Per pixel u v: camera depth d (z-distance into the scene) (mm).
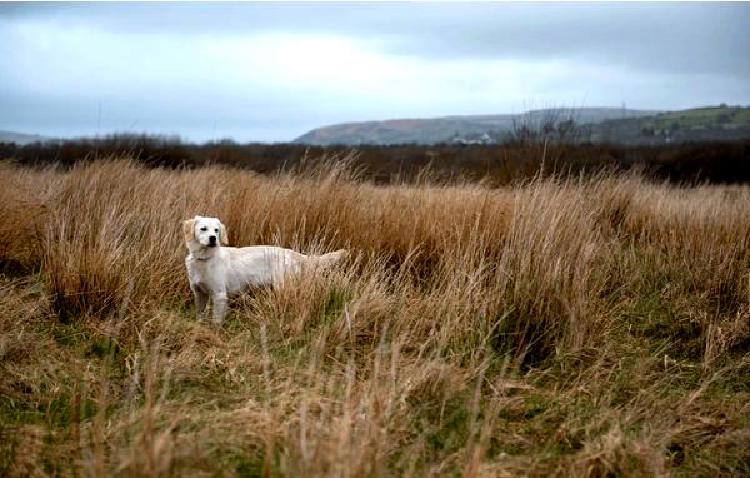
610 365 4098
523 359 4062
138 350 3934
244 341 4141
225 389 3594
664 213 7195
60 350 3898
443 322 4152
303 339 4152
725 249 5633
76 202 6004
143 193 6426
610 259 5703
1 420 3168
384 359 3672
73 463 2812
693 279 5301
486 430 2990
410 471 2648
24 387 3498
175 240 5434
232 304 5031
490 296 4297
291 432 2975
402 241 5352
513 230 4750
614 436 3125
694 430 3355
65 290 4375
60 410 3322
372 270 4832
